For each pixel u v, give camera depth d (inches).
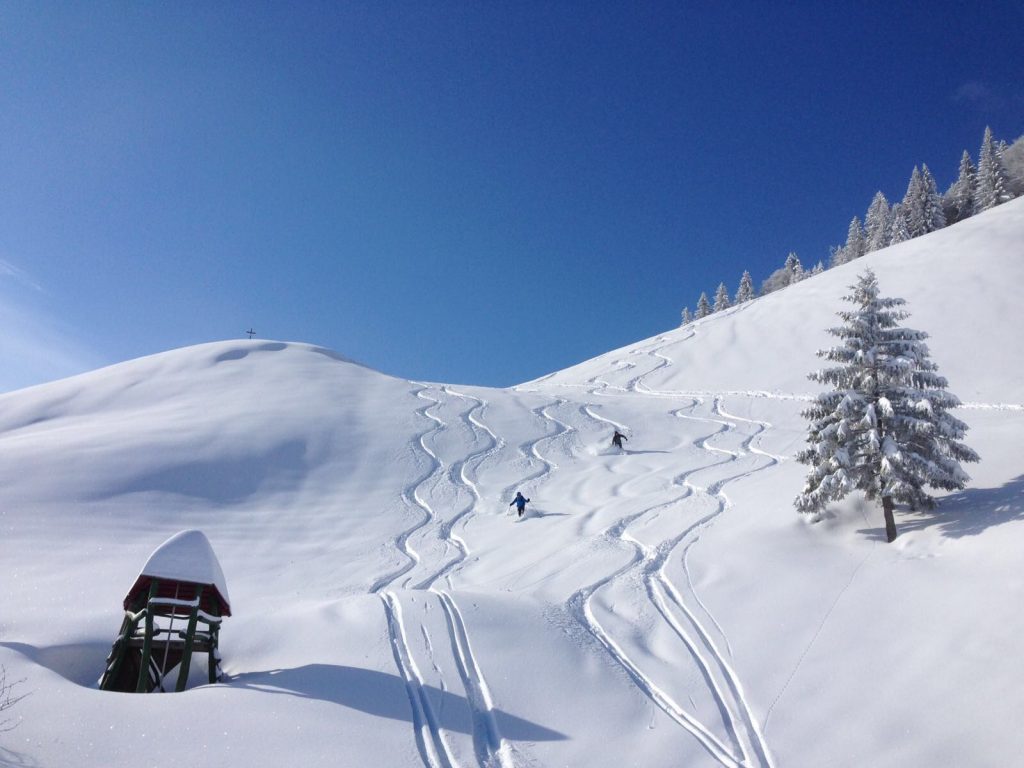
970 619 506.6
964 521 638.5
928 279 2267.5
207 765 361.1
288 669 498.9
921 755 403.5
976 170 3693.4
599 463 1337.4
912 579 584.7
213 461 1221.7
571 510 1051.3
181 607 553.6
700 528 828.6
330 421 1492.4
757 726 451.8
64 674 522.3
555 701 473.1
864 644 519.8
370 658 513.7
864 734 430.0
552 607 627.5
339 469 1274.6
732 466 1210.0
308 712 424.5
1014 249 2327.8
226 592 546.9
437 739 414.9
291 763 370.0
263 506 1111.0
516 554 867.4
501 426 1593.3
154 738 381.4
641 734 441.4
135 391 1660.9
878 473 663.8
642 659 539.8
